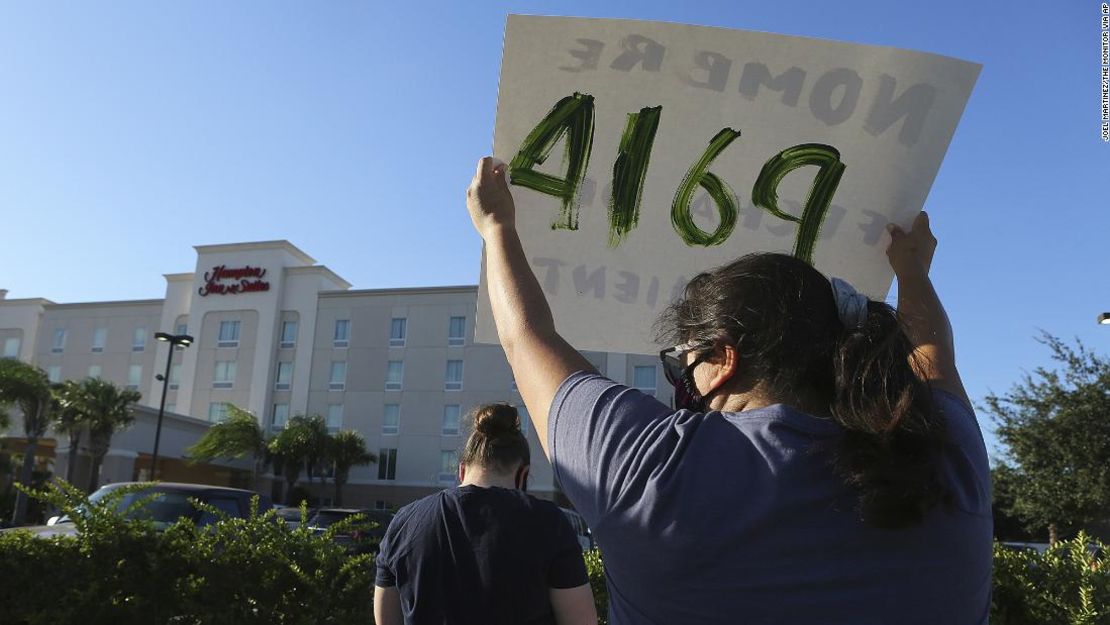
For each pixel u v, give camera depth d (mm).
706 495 964
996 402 21109
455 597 2502
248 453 43188
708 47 1950
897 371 1009
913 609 925
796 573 925
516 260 1361
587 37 1927
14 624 4633
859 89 1970
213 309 50781
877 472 919
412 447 45250
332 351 47969
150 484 5523
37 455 43938
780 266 1128
